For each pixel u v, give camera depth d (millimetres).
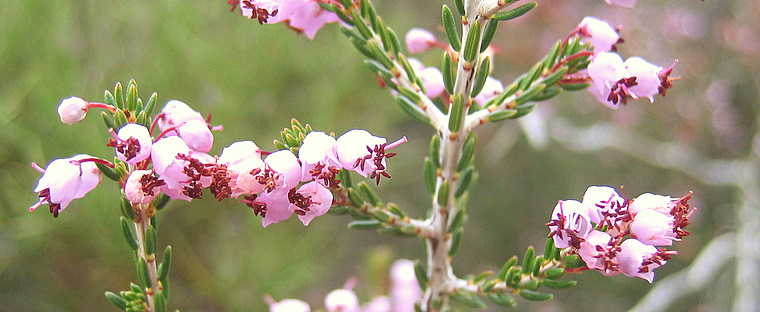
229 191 153
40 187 153
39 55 360
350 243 574
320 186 157
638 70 167
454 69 180
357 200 170
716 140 629
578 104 627
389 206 176
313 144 154
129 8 409
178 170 152
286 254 394
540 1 564
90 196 341
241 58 417
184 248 394
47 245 359
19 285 366
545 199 616
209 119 161
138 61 409
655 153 512
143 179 152
